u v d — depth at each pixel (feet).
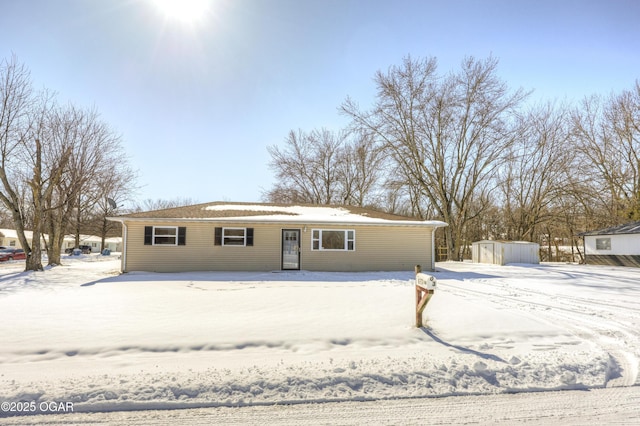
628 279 46.80
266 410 11.78
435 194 99.25
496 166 92.17
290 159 120.67
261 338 18.43
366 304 27.35
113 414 11.35
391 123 92.27
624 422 11.26
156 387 12.67
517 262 77.00
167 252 52.60
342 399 12.53
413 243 58.49
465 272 56.29
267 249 55.01
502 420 11.34
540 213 101.81
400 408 12.04
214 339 18.11
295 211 63.36
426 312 24.56
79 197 81.00
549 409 12.09
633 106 89.76
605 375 14.60
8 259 102.63
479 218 117.80
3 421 10.77
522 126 88.02
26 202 84.33
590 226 99.30
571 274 53.16
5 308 25.12
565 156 94.27
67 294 31.78
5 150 57.72
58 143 67.92
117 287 36.52
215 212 57.93
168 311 24.38
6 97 57.26
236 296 30.45
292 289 34.96
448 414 11.68
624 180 91.40
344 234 56.90
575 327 21.65
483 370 14.66
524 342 18.56
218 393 12.53
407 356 16.15
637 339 19.30
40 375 13.64
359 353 16.58
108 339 17.85
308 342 18.04
